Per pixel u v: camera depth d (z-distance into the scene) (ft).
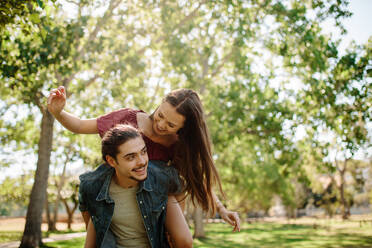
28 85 33.50
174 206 9.58
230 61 50.65
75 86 41.06
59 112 9.45
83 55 41.16
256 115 48.37
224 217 10.63
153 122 10.02
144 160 8.07
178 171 10.38
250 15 45.32
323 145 49.14
